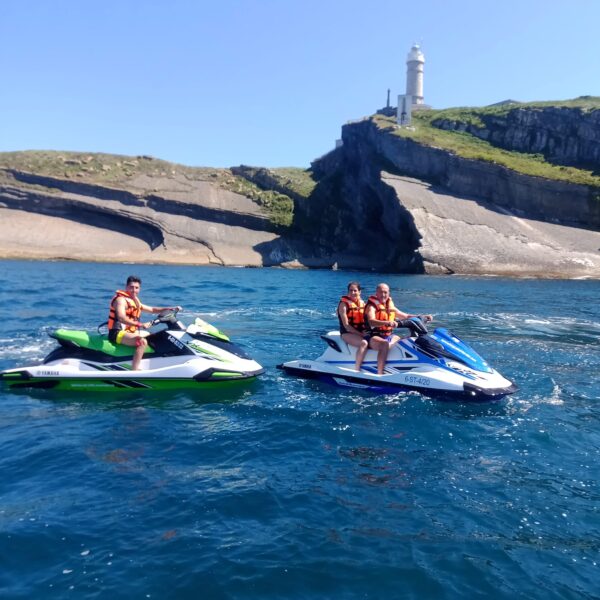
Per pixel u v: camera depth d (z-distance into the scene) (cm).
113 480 501
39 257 7219
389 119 7800
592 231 5628
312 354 1088
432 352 813
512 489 496
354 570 371
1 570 365
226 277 4156
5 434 622
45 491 478
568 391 833
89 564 371
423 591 350
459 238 5434
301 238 7906
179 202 8181
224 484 496
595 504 470
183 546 394
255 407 729
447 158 6309
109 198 8319
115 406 733
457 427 658
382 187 6431
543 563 382
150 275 4212
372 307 832
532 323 1582
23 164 8956
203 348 842
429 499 474
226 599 338
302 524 429
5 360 977
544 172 6009
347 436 624
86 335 841
